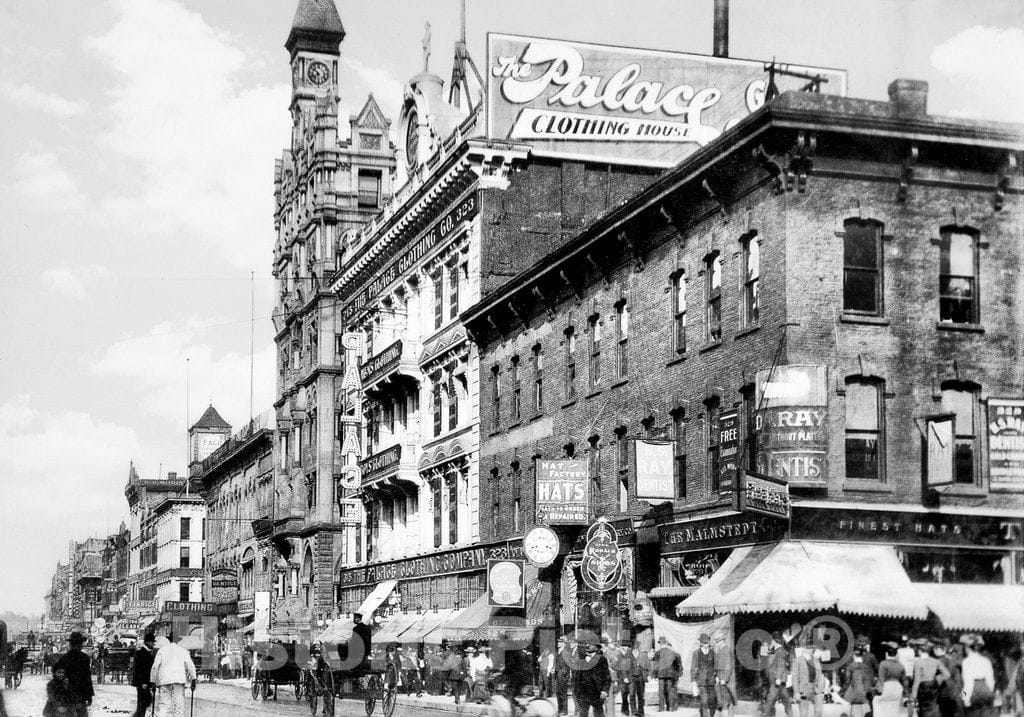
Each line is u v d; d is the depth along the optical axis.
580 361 43.94
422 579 60.41
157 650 28.06
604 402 41.97
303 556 83.81
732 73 56.41
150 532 144.38
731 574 32.28
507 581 46.88
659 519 37.56
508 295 48.59
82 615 195.50
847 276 32.38
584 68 55.16
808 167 32.09
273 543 89.31
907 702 27.80
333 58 89.56
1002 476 32.28
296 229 89.38
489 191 54.03
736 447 33.53
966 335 32.69
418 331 63.03
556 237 54.53
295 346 88.81
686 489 36.75
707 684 29.64
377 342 69.94
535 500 43.16
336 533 79.88
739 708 31.02
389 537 67.31
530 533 41.38
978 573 31.97
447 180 56.19
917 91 32.75
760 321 32.97
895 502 31.70
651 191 37.50
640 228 39.12
